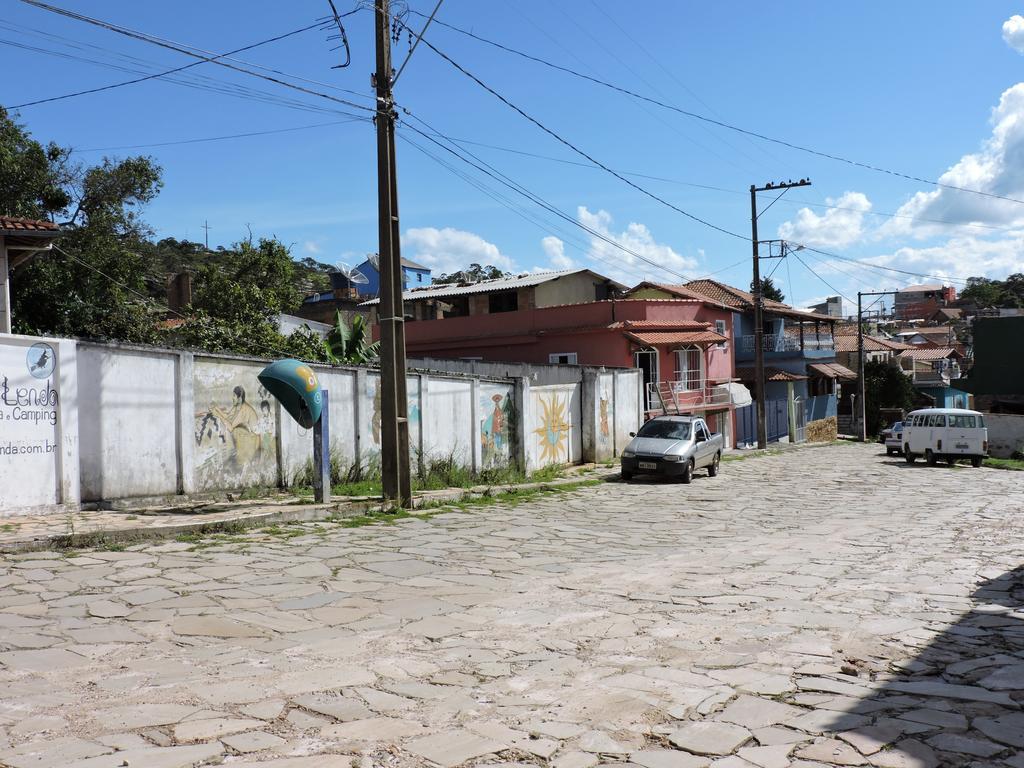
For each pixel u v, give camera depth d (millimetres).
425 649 5969
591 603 7531
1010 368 44219
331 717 4508
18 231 14102
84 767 3762
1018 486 21625
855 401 57156
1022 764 3854
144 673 5262
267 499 13484
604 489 19625
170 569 8367
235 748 4035
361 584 8117
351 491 14852
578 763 3902
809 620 6887
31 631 6133
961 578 8844
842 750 4027
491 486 17797
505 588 8148
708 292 46781
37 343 10680
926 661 5672
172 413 12641
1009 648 6027
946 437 29484
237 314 30531
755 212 35750
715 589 8203
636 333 32656
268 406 14453
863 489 20516
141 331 23250
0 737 4141
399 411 14188
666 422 23000
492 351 36562
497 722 4449
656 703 4766
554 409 24047
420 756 3973
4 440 10305
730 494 18891
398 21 13914
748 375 43219
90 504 11312
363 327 23906
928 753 3984
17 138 23016
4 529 9469
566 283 40438
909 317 117438
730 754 3998
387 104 13859
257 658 5648
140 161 26281
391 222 14008
